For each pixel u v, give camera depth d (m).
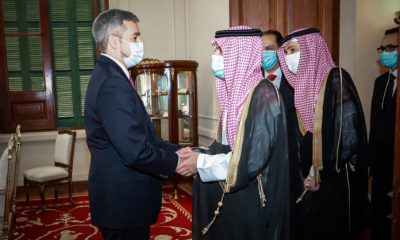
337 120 1.82
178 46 5.27
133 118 1.55
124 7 5.07
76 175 5.11
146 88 4.48
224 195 1.54
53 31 4.95
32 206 4.15
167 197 4.30
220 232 1.56
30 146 4.93
